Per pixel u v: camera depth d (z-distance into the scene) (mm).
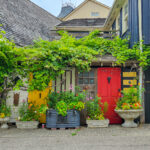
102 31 9109
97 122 6676
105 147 4543
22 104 7480
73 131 6176
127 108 6504
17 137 5488
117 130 6219
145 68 7309
